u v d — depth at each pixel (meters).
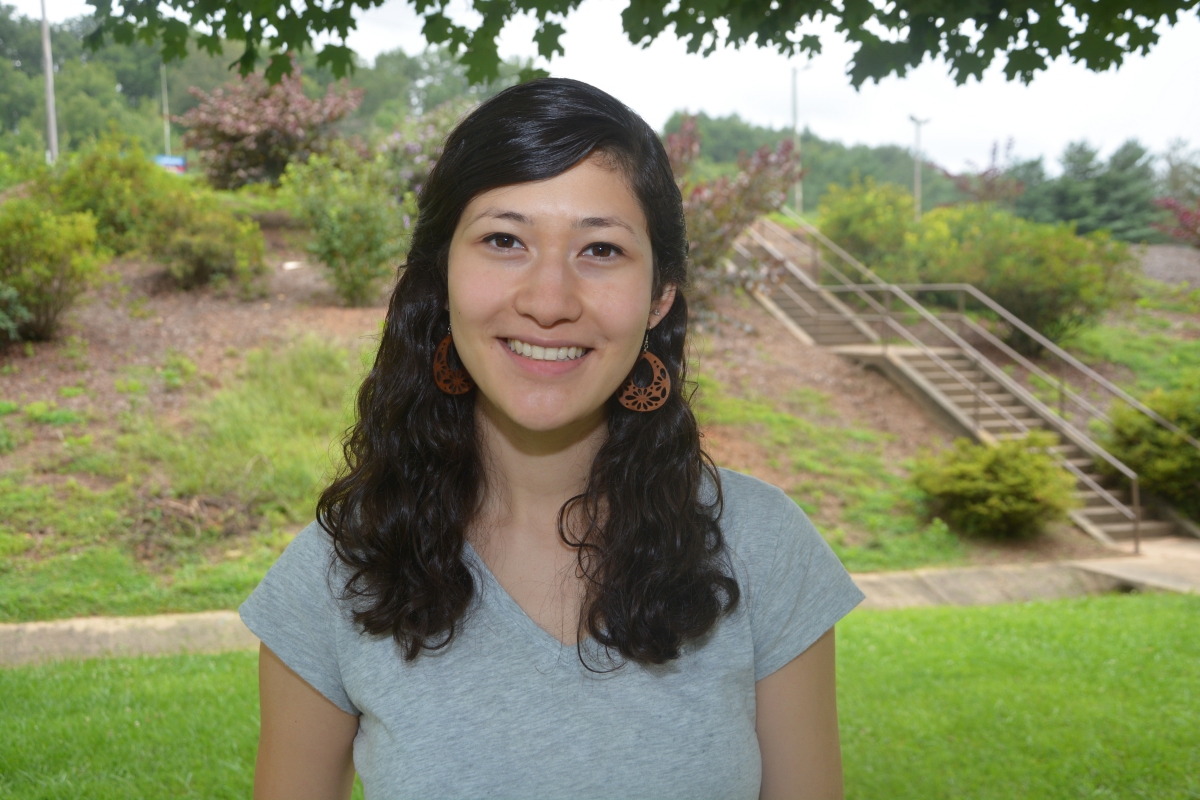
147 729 4.07
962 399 11.67
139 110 42.91
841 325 13.95
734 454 9.62
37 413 7.87
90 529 6.73
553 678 1.07
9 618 5.77
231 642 5.68
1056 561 8.66
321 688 1.12
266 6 2.93
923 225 17.62
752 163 10.52
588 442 1.17
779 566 1.15
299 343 9.51
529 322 1.01
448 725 1.05
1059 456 10.03
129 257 11.42
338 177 11.30
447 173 1.06
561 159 1.00
